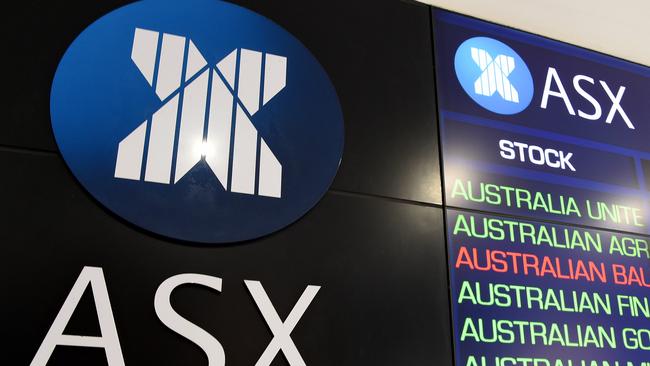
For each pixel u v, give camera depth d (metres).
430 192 2.35
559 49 2.94
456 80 2.62
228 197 2.02
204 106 2.11
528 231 2.43
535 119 2.70
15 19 2.02
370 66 2.47
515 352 2.19
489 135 2.57
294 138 2.19
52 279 1.76
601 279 2.47
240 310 1.91
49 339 1.70
